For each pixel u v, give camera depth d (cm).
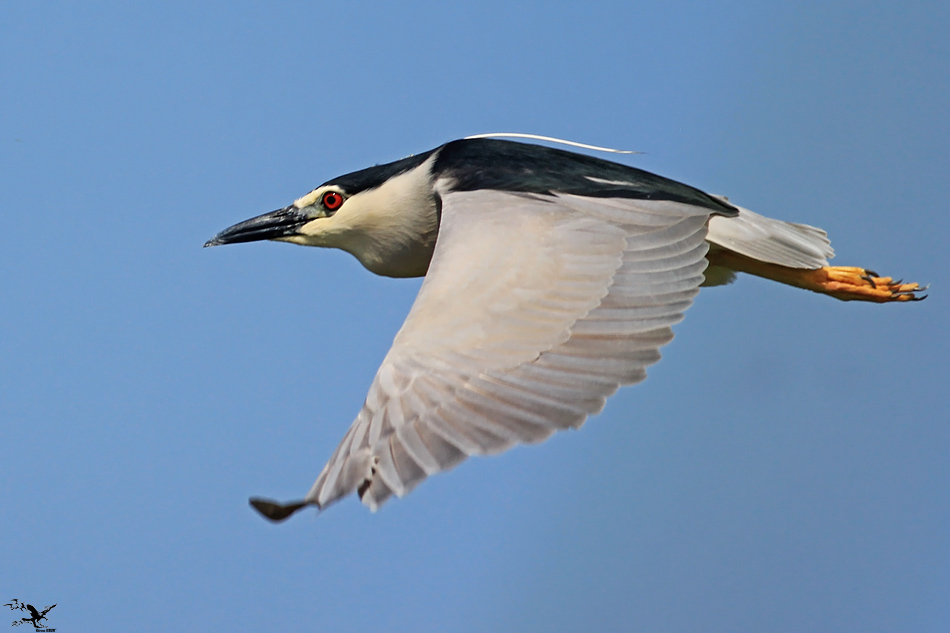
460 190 978
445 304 758
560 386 712
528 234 846
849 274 1123
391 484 631
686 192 996
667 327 793
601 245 852
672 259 877
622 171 1008
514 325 748
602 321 775
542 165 1002
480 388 693
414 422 663
